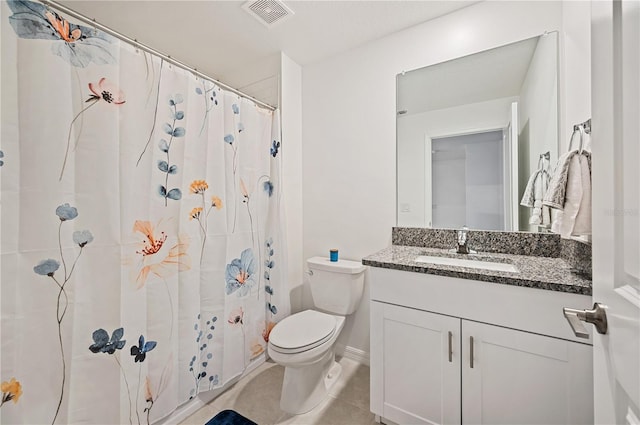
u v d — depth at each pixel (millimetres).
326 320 1671
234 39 1875
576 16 1188
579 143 1132
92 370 1074
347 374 1815
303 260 2232
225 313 1629
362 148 1964
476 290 1127
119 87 1149
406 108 1806
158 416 1298
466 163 1644
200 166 1480
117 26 1733
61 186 994
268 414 1480
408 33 1786
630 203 459
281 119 2014
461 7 1618
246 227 1778
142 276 1228
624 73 471
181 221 1399
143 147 1231
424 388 1248
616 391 509
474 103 1615
